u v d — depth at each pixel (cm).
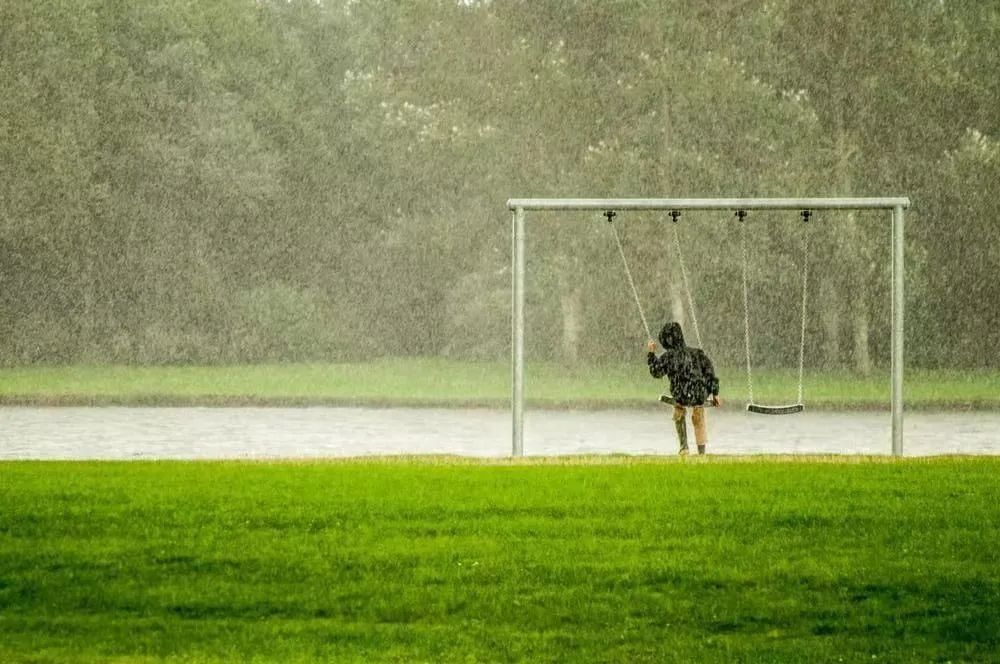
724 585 3078
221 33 19500
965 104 15150
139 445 7644
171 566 3266
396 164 19800
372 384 13550
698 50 14888
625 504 4206
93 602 2930
